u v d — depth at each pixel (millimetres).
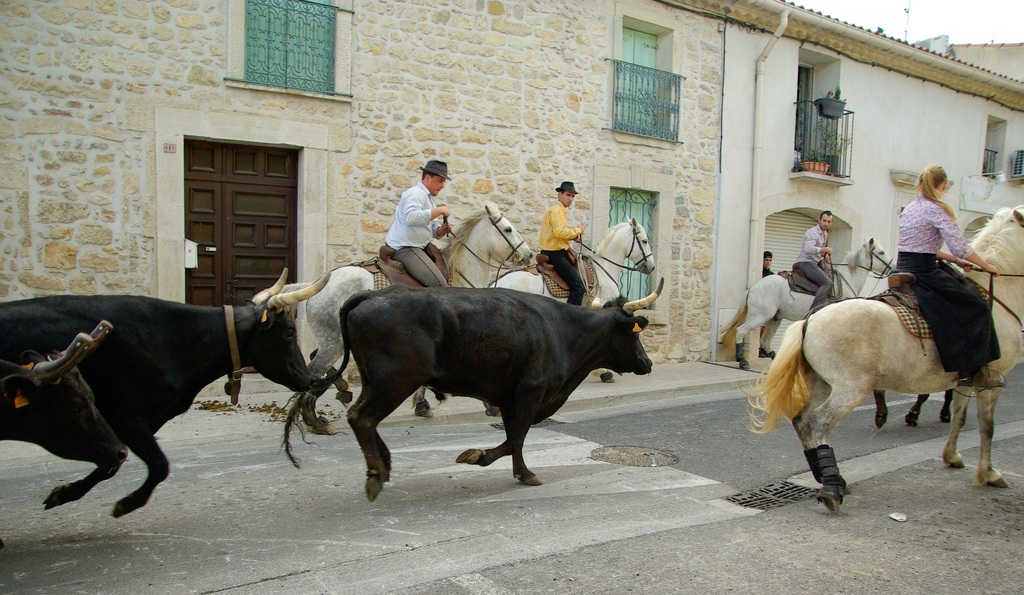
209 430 6383
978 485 5090
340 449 5891
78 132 7293
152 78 7582
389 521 4129
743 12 11828
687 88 11531
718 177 12000
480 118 9602
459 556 3592
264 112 8141
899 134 14539
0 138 6969
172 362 3799
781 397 4883
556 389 4887
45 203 7191
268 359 4121
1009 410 8203
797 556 3688
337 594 3131
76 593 3096
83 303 3559
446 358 4426
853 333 4629
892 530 4141
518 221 10016
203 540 3785
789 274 11242
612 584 3279
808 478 5258
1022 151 17047
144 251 7648
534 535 3922
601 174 10695
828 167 13125
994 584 3389
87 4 7258
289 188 8633
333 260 8656
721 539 3922
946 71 14812
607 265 9562
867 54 13641
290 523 4074
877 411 7102
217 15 7844
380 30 8797
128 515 4188
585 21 10445
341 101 8562
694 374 10492
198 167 8094
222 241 8258
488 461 4801
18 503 4391
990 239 5180
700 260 11914
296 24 8297
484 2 9547
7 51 6969
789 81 12781
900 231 5016
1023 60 18203
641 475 5246
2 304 3402
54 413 3115
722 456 5859
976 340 4703
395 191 9008
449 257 7805
